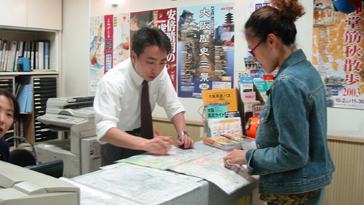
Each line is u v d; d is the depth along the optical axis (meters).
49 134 3.59
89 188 0.93
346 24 2.11
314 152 0.95
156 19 3.01
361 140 2.08
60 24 3.73
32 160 1.62
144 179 1.03
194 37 2.78
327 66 2.21
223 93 1.82
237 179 1.10
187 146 1.54
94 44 3.50
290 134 0.88
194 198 0.96
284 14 0.96
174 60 2.92
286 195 1.00
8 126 1.32
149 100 1.63
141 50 1.37
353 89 2.12
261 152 0.99
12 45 3.36
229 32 2.59
